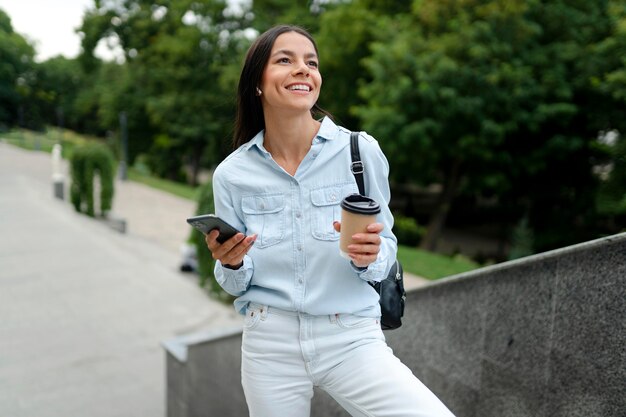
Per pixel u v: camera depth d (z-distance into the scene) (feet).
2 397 13.12
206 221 4.02
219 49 90.17
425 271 28.78
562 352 4.89
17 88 170.81
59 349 16.01
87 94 143.54
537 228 49.85
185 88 91.76
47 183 61.72
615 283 4.40
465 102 36.19
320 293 4.37
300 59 4.40
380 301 4.83
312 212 4.42
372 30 45.62
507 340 5.50
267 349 4.55
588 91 38.04
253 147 4.61
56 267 24.30
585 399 4.67
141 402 13.23
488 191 50.01
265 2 80.38
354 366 4.30
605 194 35.40
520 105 38.58
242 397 8.98
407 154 41.27
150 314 19.26
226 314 19.81
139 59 98.58
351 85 57.00
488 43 37.11
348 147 4.45
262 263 4.51
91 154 43.19
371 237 3.76
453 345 6.24
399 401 4.00
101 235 31.89
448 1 38.88
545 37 39.96
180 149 97.81
